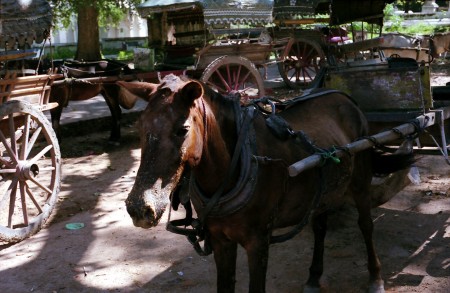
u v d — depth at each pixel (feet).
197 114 9.13
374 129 16.78
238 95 10.75
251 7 33.27
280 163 10.49
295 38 46.78
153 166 8.41
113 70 31.12
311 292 13.37
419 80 15.66
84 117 37.01
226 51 34.14
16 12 19.79
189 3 32.01
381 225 17.71
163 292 14.07
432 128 16.97
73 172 25.81
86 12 54.95
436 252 15.58
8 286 14.65
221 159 9.73
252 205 9.99
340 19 34.53
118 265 15.75
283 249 16.37
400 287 13.73
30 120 19.15
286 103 12.94
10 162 18.25
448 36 23.09
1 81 18.49
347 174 12.37
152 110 8.71
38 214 19.08
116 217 19.76
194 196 10.12
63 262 16.07
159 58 39.14
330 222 18.03
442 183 21.75
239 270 15.16
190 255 16.31
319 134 12.16
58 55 77.20
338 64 18.71
